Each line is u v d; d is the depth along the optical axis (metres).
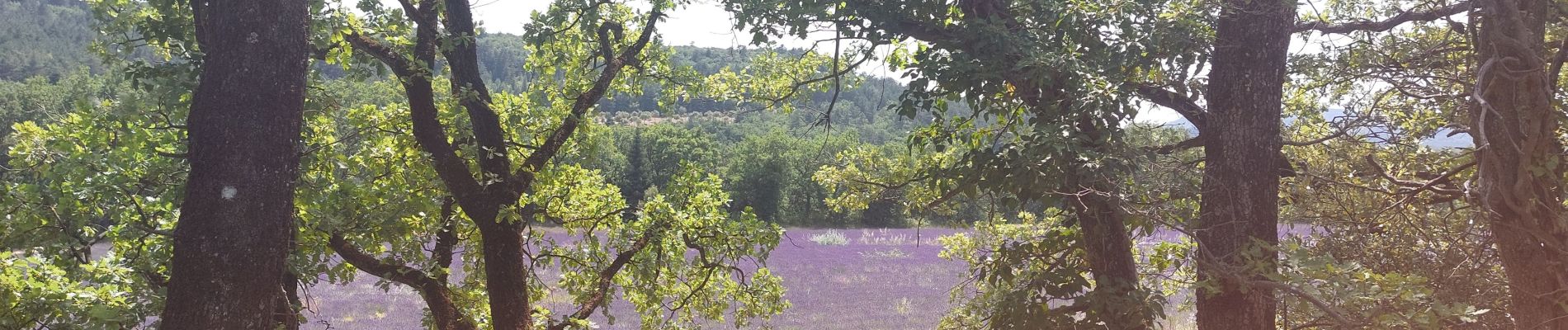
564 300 22.59
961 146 8.65
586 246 9.62
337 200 7.68
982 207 8.12
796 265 40.00
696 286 10.12
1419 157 7.35
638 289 10.07
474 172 8.20
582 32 9.20
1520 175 5.57
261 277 4.59
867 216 69.94
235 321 4.48
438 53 7.86
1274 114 6.46
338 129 8.09
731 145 77.06
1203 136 6.81
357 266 7.93
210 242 4.43
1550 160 5.68
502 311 7.60
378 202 8.03
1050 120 6.33
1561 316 5.74
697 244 9.48
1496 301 6.78
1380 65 7.50
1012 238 8.97
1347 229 7.47
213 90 4.52
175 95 5.55
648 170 72.62
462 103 7.61
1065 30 6.64
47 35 140.88
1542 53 6.05
